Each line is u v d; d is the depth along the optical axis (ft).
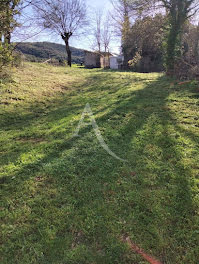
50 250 7.01
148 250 6.93
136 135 14.53
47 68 45.52
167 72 37.27
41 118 19.62
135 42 48.60
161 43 45.93
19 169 11.31
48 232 7.59
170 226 7.66
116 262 6.59
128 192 9.37
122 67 72.49
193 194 8.98
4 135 15.93
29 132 16.33
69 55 83.61
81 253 6.87
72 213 8.38
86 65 111.55
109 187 9.72
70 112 20.45
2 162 12.17
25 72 34.81
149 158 11.80
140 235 7.40
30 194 9.50
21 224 7.98
